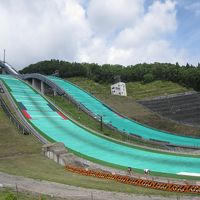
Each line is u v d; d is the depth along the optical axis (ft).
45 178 150.00
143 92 589.73
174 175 177.47
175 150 268.82
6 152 218.79
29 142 242.17
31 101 369.30
